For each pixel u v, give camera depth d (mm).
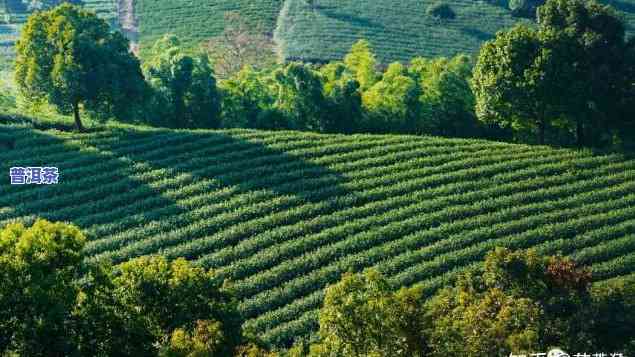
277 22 111188
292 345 43500
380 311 30953
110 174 58500
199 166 60375
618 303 34219
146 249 50375
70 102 63906
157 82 70188
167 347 30891
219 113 71375
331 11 113500
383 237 52000
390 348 30688
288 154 62156
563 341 32000
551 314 34188
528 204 56031
